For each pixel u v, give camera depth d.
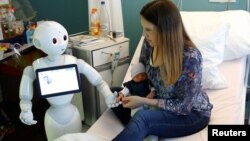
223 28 1.86
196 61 1.35
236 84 1.80
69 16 3.03
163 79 1.43
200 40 1.83
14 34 2.48
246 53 2.01
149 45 1.55
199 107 1.46
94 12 2.37
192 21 1.98
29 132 2.37
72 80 1.59
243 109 1.75
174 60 1.32
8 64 2.31
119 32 2.33
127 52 2.33
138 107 1.50
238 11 2.14
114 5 2.40
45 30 1.52
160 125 1.38
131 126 1.31
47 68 1.54
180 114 1.41
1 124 2.38
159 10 1.28
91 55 2.05
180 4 2.43
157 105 1.43
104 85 1.75
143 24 1.34
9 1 2.52
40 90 1.54
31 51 2.47
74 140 1.33
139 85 1.63
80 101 2.21
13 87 2.80
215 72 1.77
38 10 3.10
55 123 1.66
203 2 2.36
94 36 2.36
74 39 2.25
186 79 1.35
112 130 1.54
